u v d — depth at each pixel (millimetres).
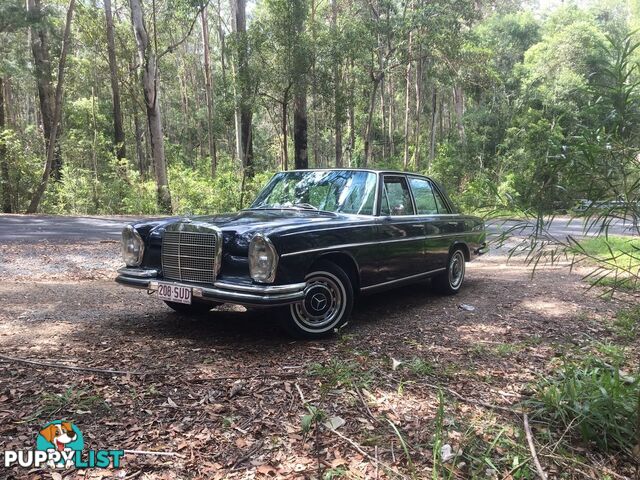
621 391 2795
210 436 2646
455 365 3834
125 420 2791
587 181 2404
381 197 5320
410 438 2684
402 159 37562
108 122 36156
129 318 5051
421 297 6473
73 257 9219
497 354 4141
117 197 22938
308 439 2645
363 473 2355
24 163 21203
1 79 22031
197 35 46906
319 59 18703
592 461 2551
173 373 3488
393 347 4262
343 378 3414
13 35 20984
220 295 3959
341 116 20047
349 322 5105
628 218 2395
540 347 4371
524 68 36625
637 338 4754
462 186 26516
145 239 4656
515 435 2725
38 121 44688
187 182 22703
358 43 19297
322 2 26781
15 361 3604
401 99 46875
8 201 20891
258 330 4723
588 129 2393
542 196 2578
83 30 29281
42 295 5930
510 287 7227
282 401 3088
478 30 41406
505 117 31969
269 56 18531
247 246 3988
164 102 50406
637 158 2355
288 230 4059
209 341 4320
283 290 3914
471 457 2461
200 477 2293
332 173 5609
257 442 2604
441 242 6152
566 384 3014
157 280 4410
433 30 21656
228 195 20578
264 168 39344
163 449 2510
